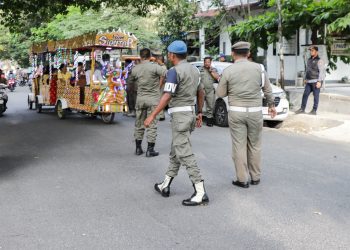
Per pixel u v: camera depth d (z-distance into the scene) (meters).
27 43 40.03
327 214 5.60
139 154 9.23
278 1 15.18
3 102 16.66
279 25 15.30
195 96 6.29
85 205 5.98
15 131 12.73
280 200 6.15
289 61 22.03
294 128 12.66
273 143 10.49
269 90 6.85
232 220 5.40
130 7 24.39
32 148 10.02
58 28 24.83
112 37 13.39
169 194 6.39
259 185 6.89
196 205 5.92
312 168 7.98
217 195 6.39
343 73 22.25
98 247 4.64
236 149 6.72
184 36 24.36
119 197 6.32
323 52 15.64
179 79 5.91
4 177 7.46
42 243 4.75
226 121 13.07
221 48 25.22
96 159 8.83
